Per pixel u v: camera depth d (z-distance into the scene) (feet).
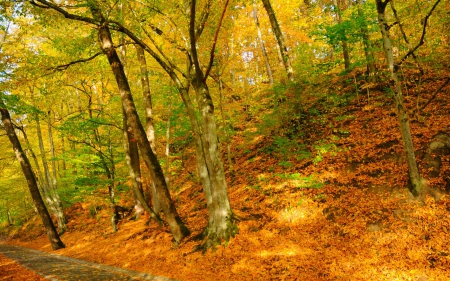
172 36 40.55
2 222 120.26
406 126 24.56
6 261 42.75
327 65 44.88
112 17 33.88
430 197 23.52
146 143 34.78
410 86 40.70
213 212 31.17
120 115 51.96
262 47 72.08
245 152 52.06
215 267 26.17
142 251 36.37
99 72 45.16
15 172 81.41
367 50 40.37
